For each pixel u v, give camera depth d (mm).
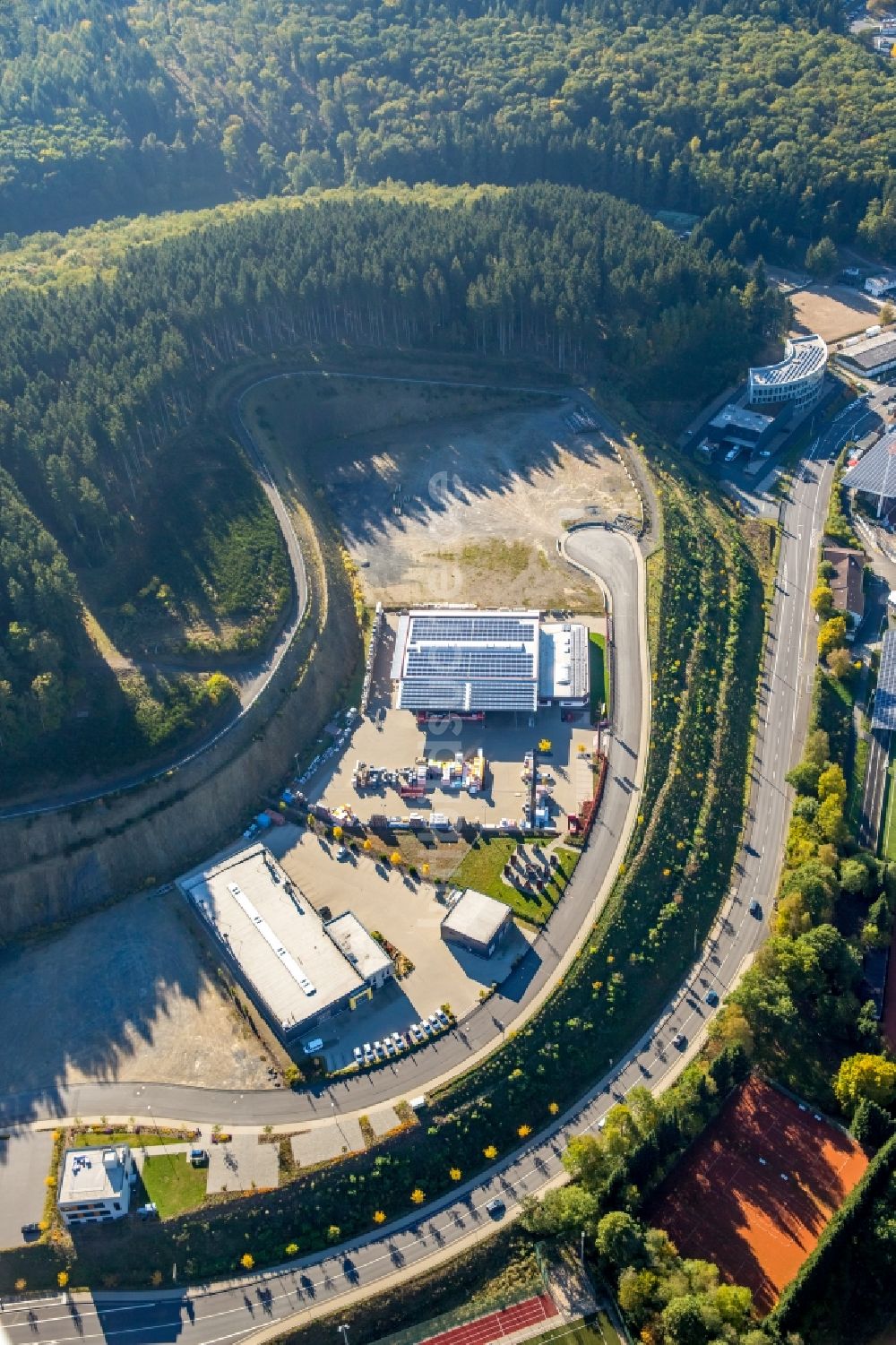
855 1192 150250
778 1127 164375
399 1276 148750
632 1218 148625
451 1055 166250
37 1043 170125
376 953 174750
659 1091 167625
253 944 177125
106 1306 146625
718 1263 149500
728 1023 169000
